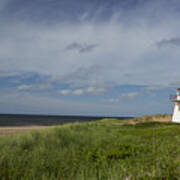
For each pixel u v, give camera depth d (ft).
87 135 45.70
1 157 23.68
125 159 24.90
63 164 23.34
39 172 20.52
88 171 20.56
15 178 19.12
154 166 20.49
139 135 50.90
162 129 63.16
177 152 27.14
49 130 46.52
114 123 108.17
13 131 75.66
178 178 17.35
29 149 30.27
